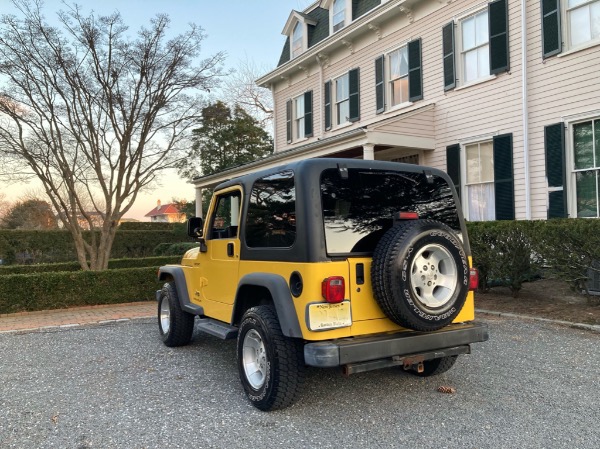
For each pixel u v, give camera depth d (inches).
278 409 150.2
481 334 155.5
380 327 144.7
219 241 192.7
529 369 187.2
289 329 139.7
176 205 1411.2
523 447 123.2
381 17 537.3
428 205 163.6
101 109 434.6
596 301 291.6
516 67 411.5
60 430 139.8
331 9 647.1
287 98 741.9
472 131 450.6
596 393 160.2
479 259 327.6
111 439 133.3
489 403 153.7
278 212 155.0
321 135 659.4
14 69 390.6
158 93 435.2
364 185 152.8
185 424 142.6
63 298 356.5
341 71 626.5
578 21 370.9
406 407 152.0
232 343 248.8
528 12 402.9
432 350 148.1
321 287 137.5
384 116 556.1
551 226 280.2
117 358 220.5
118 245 896.9
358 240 146.6
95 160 437.4
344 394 165.0
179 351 232.7
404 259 135.2
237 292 169.6
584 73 363.9
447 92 474.0
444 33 474.6
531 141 400.8
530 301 311.9
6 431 139.8
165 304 249.6
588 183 365.1
